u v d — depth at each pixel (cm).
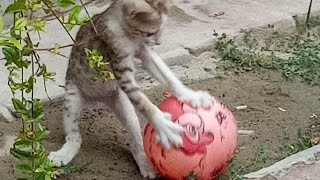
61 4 90
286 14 192
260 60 172
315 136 141
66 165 129
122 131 143
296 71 168
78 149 131
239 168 128
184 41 175
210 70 168
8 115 144
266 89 161
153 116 116
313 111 153
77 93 131
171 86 123
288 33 189
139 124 132
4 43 85
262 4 200
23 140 97
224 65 170
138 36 123
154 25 122
